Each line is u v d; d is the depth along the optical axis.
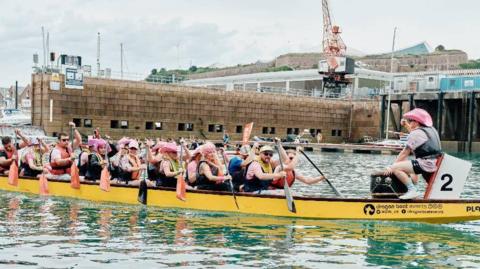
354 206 12.91
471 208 12.85
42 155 18.39
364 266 9.33
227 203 13.84
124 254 9.83
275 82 90.38
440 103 58.22
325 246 10.70
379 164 37.62
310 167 34.22
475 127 57.06
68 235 11.37
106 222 12.85
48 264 9.08
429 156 12.57
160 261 9.39
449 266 9.42
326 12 96.38
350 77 83.88
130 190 15.38
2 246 10.27
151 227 12.29
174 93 57.91
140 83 55.38
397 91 63.75
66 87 50.34
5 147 18.67
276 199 13.34
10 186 18.08
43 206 15.12
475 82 57.75
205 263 9.31
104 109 53.00
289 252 10.19
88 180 16.64
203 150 14.34
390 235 11.69
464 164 12.79
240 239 11.19
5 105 105.44
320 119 70.94
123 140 16.45
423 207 12.70
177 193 14.21
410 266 9.38
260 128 65.44
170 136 57.97
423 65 126.31
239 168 14.35
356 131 72.69
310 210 13.09
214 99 61.16
